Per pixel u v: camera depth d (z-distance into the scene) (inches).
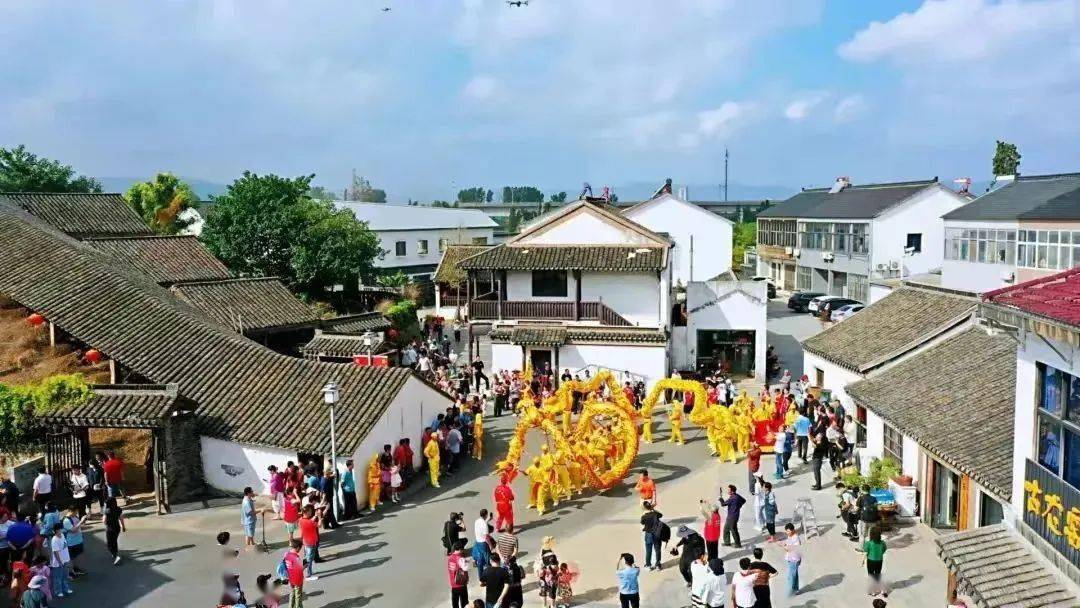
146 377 1040.2
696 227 2167.8
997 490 660.1
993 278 1624.0
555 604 688.4
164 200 2380.7
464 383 1385.3
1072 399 533.0
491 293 1665.8
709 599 642.2
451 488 1027.9
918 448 863.1
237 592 633.6
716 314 1577.3
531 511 954.1
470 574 768.9
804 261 2768.2
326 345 1451.8
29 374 1169.4
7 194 1754.4
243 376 1059.3
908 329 1151.0
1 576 722.2
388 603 713.6
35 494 864.9
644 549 832.3
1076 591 513.7
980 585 549.6
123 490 956.0
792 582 710.5
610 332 1480.1
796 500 959.6
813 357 1310.3
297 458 943.0
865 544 732.0
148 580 751.7
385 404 995.3
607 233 1579.7
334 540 858.1
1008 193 1722.4
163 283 1604.3
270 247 2057.1
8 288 1167.0
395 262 2898.6
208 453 988.6
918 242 2320.4
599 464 1017.5
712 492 1003.9
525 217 4525.1
